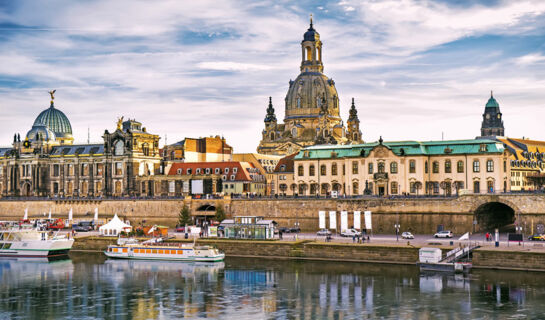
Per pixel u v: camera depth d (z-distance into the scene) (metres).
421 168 172.00
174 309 102.88
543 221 149.75
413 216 162.75
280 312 100.25
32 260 153.50
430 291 110.44
